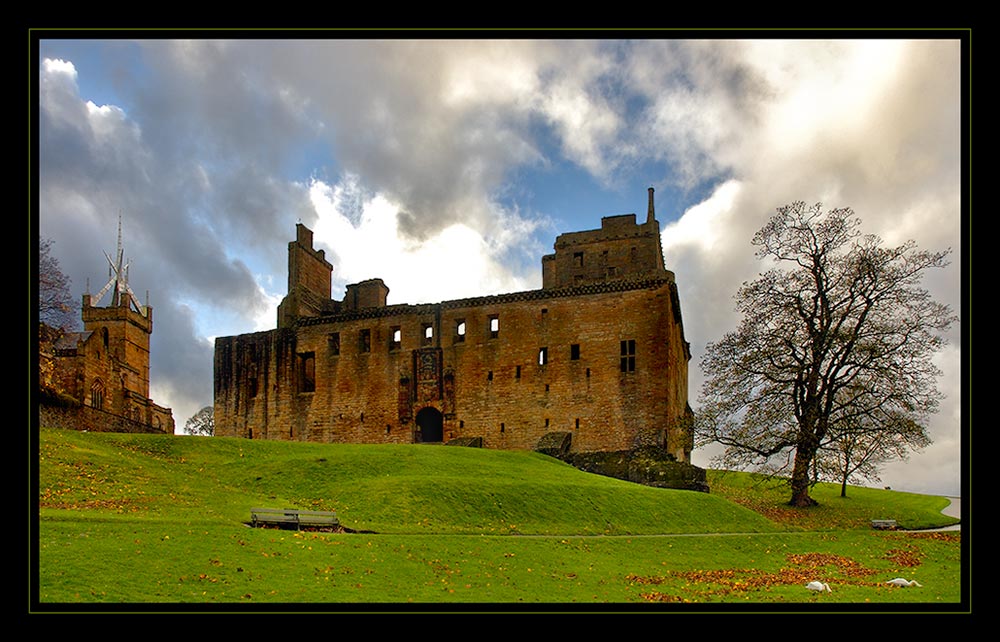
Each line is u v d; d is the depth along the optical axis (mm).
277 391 89500
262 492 49281
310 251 95312
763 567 37906
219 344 93438
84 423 67500
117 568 27062
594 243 84750
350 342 87375
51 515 34094
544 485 50688
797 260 59812
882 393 55656
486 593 29375
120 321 118562
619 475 69125
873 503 68812
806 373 59531
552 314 80188
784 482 70625
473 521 43938
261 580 27875
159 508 39344
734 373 60031
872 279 57125
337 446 65625
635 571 35281
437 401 82500
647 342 76625
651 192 84625
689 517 49969
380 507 44344
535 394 79125
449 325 83812
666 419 74562
